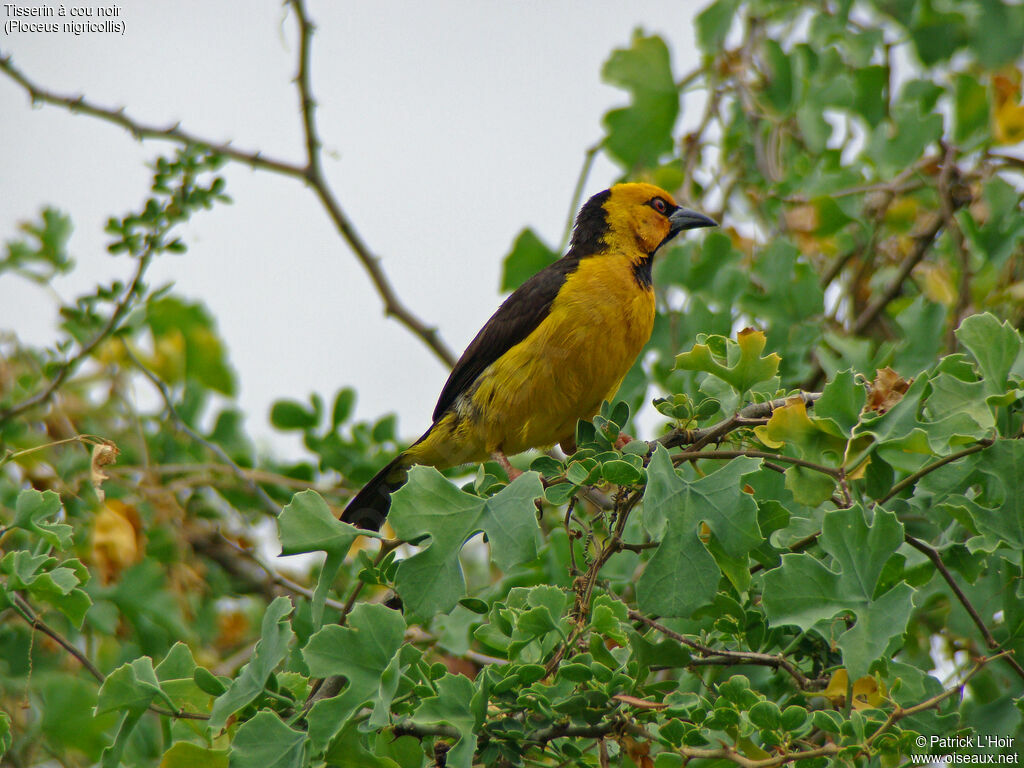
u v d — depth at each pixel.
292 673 5.85
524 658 5.95
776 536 6.40
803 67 11.05
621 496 6.24
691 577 5.44
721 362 7.02
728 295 9.98
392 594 6.67
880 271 10.90
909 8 10.12
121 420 10.78
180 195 8.88
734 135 11.69
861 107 10.62
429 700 5.16
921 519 7.30
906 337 9.11
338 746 5.19
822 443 5.90
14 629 8.42
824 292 10.66
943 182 9.67
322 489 10.65
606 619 5.50
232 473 10.38
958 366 5.93
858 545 5.19
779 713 5.18
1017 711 6.17
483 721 5.19
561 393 10.16
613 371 10.18
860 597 5.12
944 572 5.79
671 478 5.65
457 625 8.44
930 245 10.51
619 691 5.47
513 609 6.02
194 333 11.59
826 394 5.78
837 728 5.14
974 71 10.22
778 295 9.78
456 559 5.43
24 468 9.38
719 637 6.59
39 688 8.08
